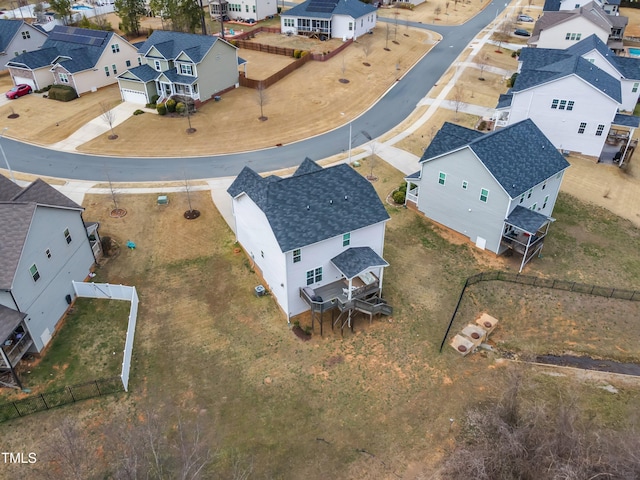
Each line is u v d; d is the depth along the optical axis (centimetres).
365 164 4578
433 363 2622
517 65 7044
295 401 2388
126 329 2755
